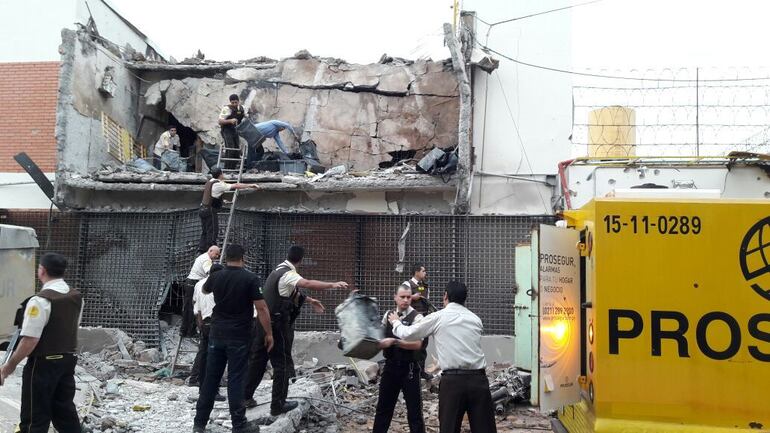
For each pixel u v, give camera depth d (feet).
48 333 16.10
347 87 41.45
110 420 20.61
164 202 38.01
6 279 24.48
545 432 24.71
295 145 41.50
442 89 40.37
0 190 38.68
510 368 31.53
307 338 35.17
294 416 22.27
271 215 36.86
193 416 22.07
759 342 13.78
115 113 41.60
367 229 36.55
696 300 14.03
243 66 42.93
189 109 42.88
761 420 13.58
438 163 34.99
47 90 39.34
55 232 37.50
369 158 40.98
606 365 14.16
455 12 37.78
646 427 13.91
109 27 41.75
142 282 36.24
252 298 19.47
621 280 14.29
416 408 19.75
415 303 29.25
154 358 33.37
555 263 15.78
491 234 35.58
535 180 36.17
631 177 34.01
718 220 14.16
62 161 36.45
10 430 18.44
